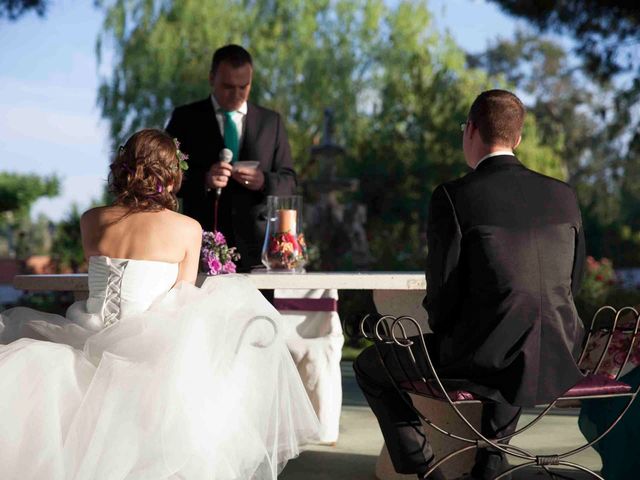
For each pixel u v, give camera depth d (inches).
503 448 124.8
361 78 1048.2
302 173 1029.2
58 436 111.0
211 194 201.2
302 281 157.8
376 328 122.3
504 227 120.0
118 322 121.5
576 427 199.6
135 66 981.2
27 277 164.7
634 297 510.9
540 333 118.3
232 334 124.0
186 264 132.1
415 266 619.2
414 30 1045.2
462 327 121.0
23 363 113.5
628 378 142.0
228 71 201.5
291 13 1034.1
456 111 927.0
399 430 130.3
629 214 1801.2
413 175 910.4
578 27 499.5
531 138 1067.9
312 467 167.2
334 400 182.4
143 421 114.2
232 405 120.8
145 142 132.3
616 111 572.4
